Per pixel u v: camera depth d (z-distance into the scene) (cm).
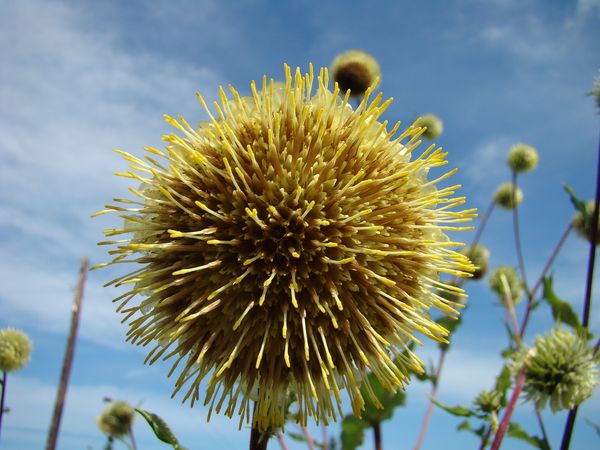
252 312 17
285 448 28
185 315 18
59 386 36
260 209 18
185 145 18
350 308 18
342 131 19
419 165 19
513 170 58
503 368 30
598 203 35
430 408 34
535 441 30
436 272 20
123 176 18
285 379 18
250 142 19
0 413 33
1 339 43
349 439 29
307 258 17
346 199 18
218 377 18
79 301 38
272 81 18
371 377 28
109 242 19
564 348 31
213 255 17
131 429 44
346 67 42
